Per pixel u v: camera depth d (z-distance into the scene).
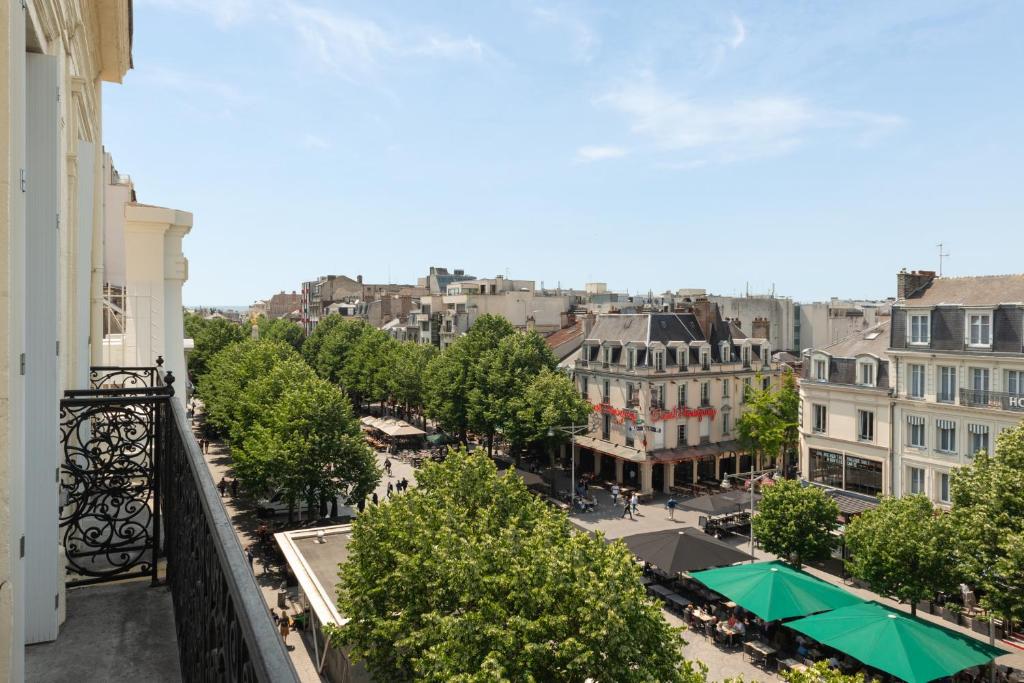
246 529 33.00
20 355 3.89
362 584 16.44
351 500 31.47
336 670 20.23
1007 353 26.09
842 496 32.25
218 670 3.38
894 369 30.34
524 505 18.48
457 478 18.56
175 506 6.64
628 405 45.69
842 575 29.48
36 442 6.00
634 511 38.88
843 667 20.36
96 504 7.55
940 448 28.62
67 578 7.66
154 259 17.67
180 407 7.04
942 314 28.61
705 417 46.75
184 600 5.55
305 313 138.88
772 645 22.89
